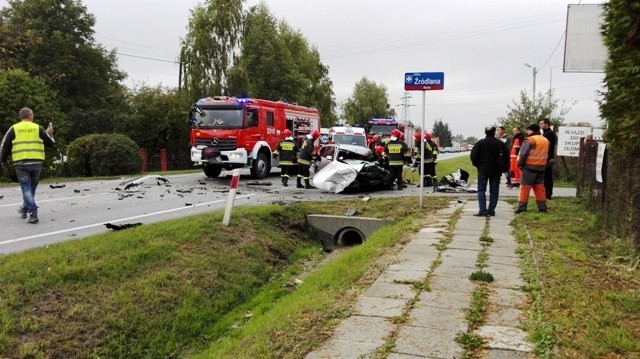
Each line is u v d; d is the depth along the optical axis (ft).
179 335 21.57
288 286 28.73
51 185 55.88
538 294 19.11
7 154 32.96
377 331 15.96
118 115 130.00
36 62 141.18
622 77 24.67
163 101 125.80
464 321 16.70
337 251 38.06
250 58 143.95
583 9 60.70
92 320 19.81
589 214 35.78
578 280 21.06
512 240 28.78
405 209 41.27
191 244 28.55
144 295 22.31
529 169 37.04
